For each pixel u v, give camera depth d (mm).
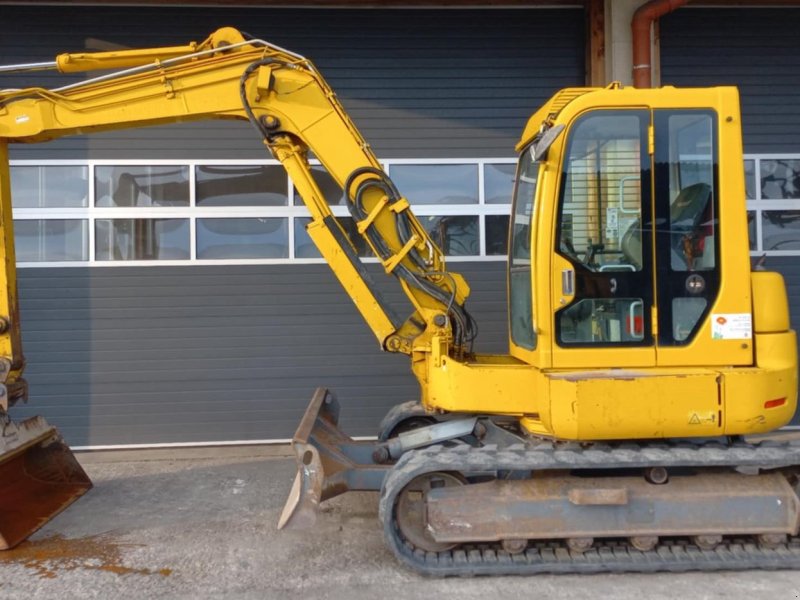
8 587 3543
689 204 3746
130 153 6387
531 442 3939
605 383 3484
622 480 3684
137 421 6355
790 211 6754
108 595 3451
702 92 3734
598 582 3545
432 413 4410
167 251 6414
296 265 6453
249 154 6457
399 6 6531
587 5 6551
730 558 3623
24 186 6344
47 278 6316
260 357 6430
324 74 6535
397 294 6480
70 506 4844
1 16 6324
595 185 3750
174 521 4520
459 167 6621
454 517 3607
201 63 4262
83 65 4344
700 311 3729
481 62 6613
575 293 3734
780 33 6742
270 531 4320
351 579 3611
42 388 6301
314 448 3650
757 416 3529
